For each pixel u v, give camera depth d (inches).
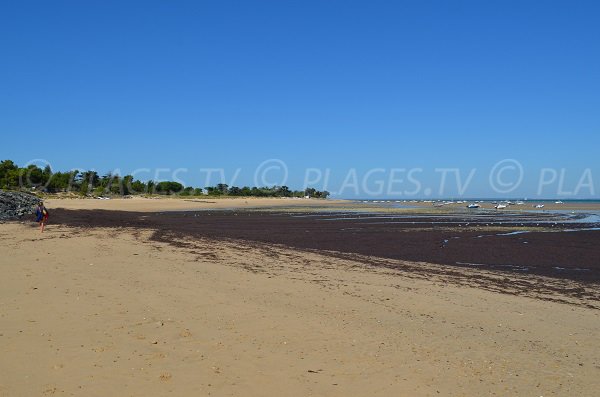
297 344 390.6
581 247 1192.8
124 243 1027.9
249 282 639.1
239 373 324.2
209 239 1273.4
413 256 1017.5
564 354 398.0
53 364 321.1
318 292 594.2
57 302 477.7
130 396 280.7
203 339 390.3
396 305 543.5
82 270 655.8
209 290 572.1
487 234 1534.2
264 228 1754.4
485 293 639.1
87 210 2901.1
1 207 1932.8
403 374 336.8
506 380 335.0
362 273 768.3
